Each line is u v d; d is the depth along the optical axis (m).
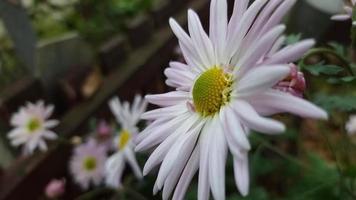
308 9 0.24
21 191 0.25
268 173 0.28
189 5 0.35
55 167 0.27
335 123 0.26
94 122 0.26
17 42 0.28
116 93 0.30
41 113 0.26
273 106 0.08
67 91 0.28
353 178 0.16
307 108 0.08
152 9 0.34
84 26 0.39
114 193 0.30
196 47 0.11
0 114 0.26
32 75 0.28
